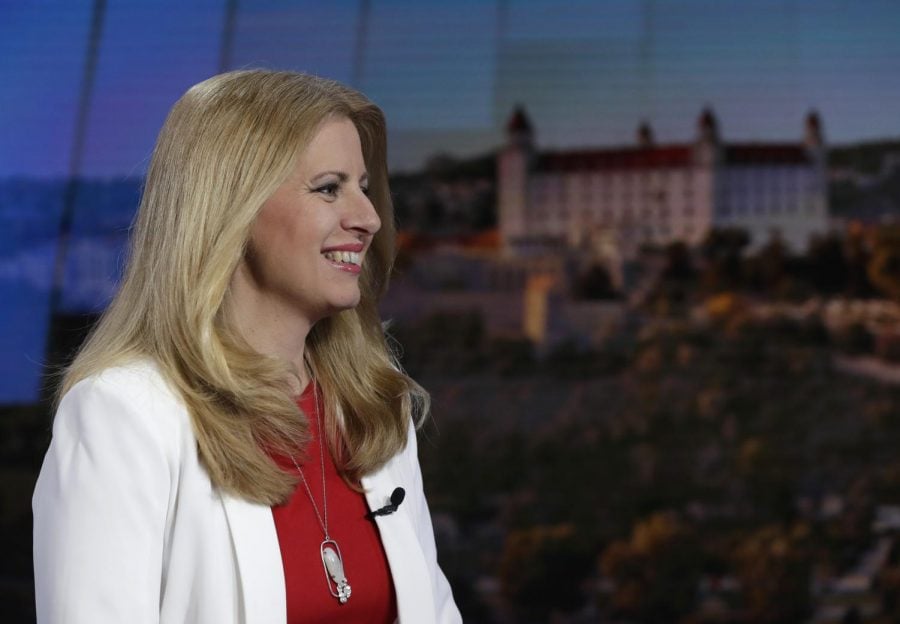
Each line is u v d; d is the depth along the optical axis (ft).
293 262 6.15
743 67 24.59
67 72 25.32
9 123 25.18
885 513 23.20
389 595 6.61
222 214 5.95
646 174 24.56
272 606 5.81
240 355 6.10
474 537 23.98
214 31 25.27
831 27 24.45
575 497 23.91
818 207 24.18
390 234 7.27
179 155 6.04
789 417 23.68
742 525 23.48
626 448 23.94
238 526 5.87
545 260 24.64
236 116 6.02
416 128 25.00
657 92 24.68
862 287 23.91
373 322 7.34
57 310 24.82
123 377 5.87
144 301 6.07
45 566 5.54
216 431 5.90
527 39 24.98
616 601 23.57
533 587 23.77
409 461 7.31
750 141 24.45
